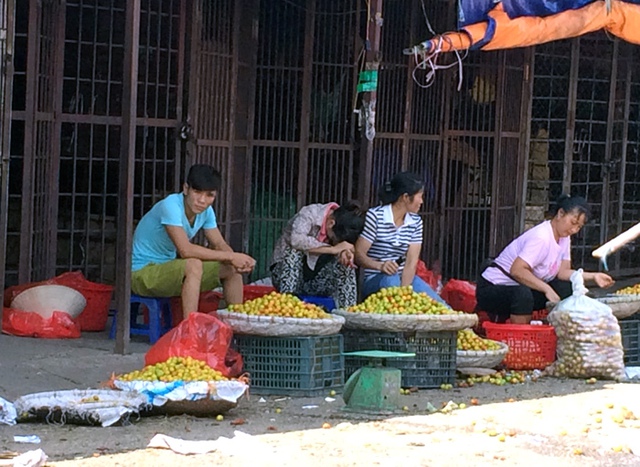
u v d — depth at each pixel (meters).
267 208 11.27
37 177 9.64
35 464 5.45
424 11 10.70
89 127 10.13
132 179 8.46
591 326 8.56
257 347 7.71
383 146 11.57
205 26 10.42
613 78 13.26
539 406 7.51
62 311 9.25
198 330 7.32
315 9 11.22
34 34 9.34
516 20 9.73
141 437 6.26
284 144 11.23
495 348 8.58
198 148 10.45
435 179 11.99
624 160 13.52
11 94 8.71
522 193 12.70
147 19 10.11
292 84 11.22
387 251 9.15
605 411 7.40
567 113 12.91
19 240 9.77
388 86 11.49
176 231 8.61
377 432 6.59
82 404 6.50
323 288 9.33
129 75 8.36
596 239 13.54
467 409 7.35
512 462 6.01
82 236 10.24
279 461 5.82
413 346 8.05
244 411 7.09
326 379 7.81
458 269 12.26
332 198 11.50
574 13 10.12
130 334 9.27
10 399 7.07
